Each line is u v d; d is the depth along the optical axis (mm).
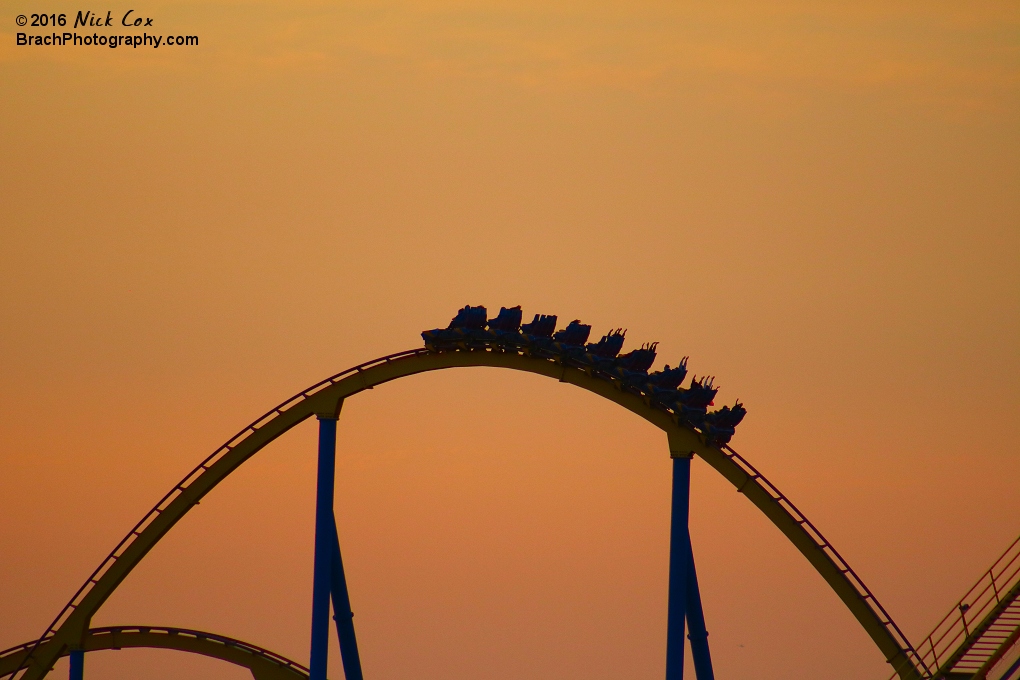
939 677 183875
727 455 199625
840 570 194875
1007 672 170875
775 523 197250
